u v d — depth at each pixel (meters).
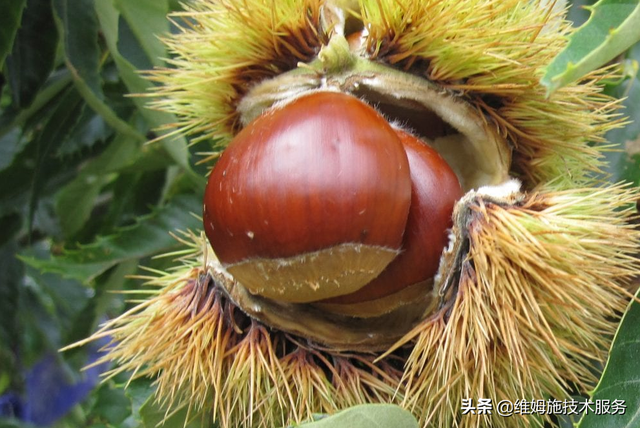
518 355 0.23
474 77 0.24
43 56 0.29
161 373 0.26
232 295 0.25
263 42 0.24
